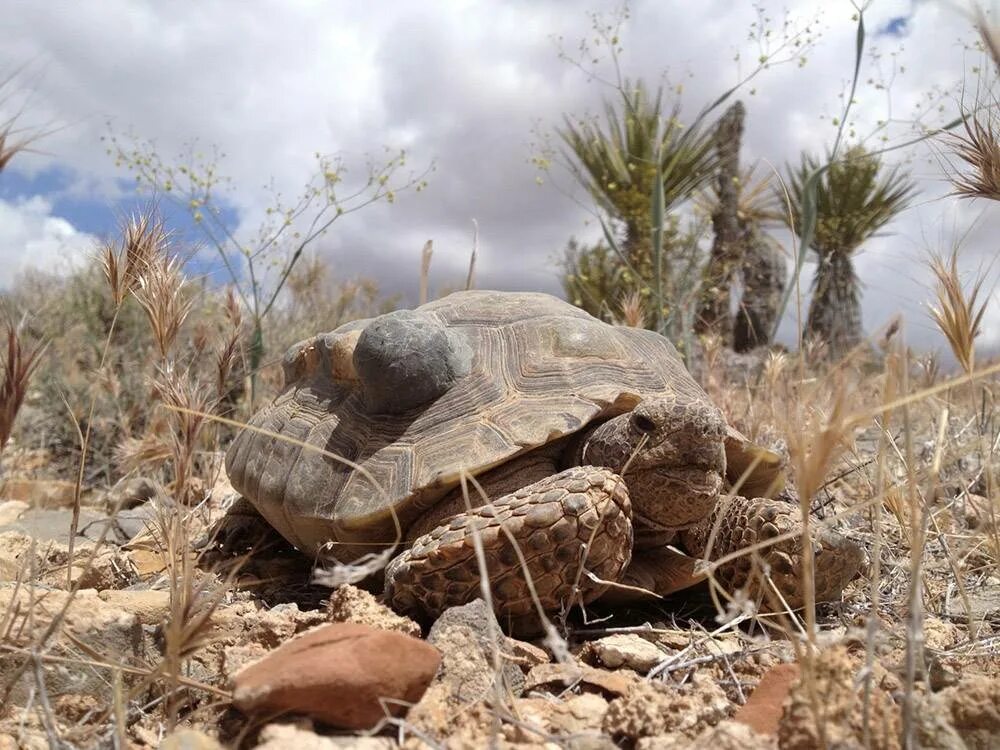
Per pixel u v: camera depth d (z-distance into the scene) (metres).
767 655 0.22
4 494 0.48
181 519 0.27
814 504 0.37
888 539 0.36
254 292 0.57
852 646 0.23
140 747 0.18
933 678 0.20
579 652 0.24
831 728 0.16
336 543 0.28
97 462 0.58
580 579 0.24
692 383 0.35
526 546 0.23
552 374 0.29
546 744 0.17
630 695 0.19
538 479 0.27
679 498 0.26
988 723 0.16
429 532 0.26
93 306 0.87
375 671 0.17
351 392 0.33
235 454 0.37
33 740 0.17
